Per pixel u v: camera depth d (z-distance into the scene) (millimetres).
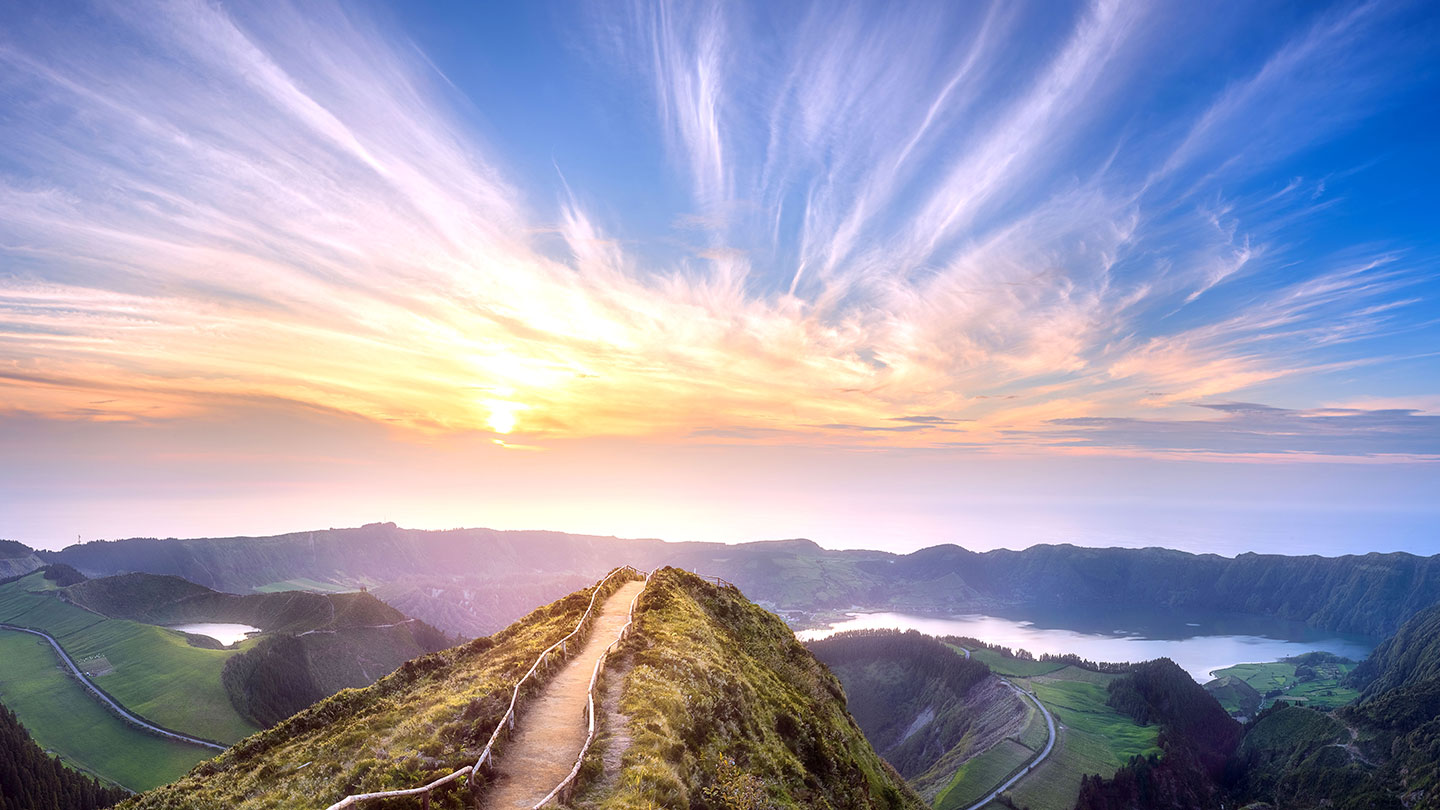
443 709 28250
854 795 35875
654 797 20250
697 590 60938
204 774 29578
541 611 53625
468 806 19969
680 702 28672
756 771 28016
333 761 26016
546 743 25156
